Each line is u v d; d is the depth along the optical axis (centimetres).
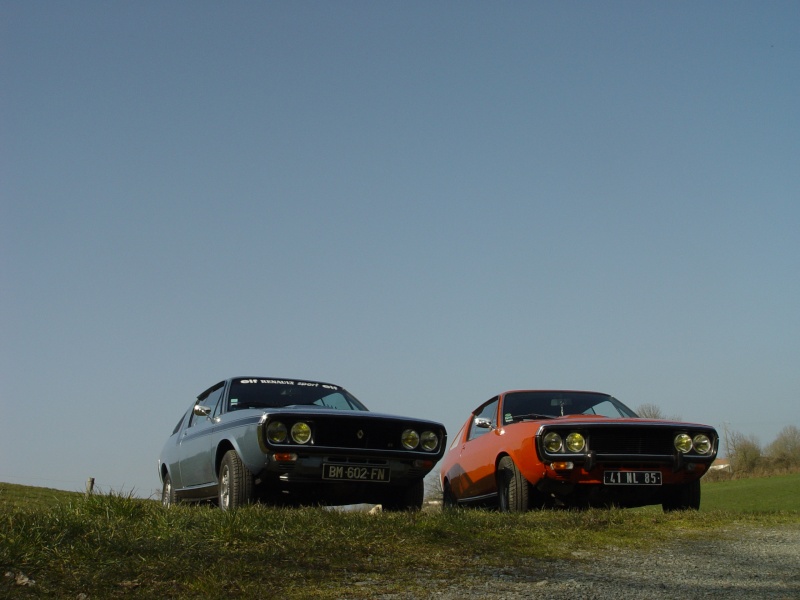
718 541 650
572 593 438
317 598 414
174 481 1013
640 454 827
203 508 669
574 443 821
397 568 493
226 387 904
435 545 566
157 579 429
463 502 1037
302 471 752
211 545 509
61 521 518
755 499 3309
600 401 984
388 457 770
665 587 458
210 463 859
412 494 804
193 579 429
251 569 459
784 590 453
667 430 835
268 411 757
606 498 859
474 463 981
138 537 512
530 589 447
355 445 768
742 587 460
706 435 844
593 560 551
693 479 851
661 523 739
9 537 470
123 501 628
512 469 872
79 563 445
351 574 470
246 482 777
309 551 512
